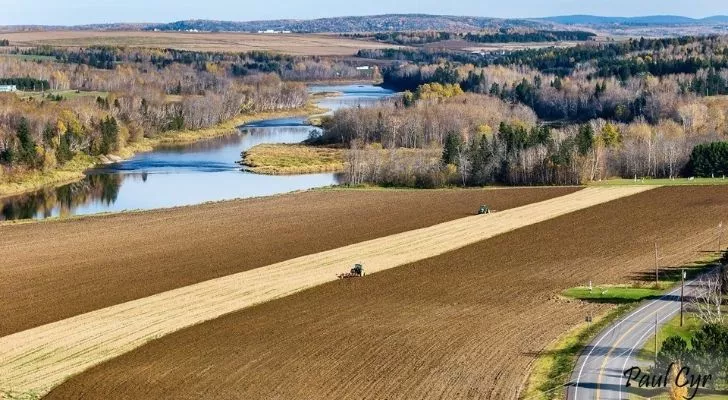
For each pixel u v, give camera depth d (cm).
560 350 11050
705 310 12219
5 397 9831
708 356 9712
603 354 10812
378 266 15750
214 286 14425
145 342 11662
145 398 9762
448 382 10062
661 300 13138
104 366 10794
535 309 12975
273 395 9762
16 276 14988
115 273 15225
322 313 12925
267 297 13800
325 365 10681
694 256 15925
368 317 12681
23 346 11538
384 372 10425
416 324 12312
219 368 10631
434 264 15912
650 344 11138
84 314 12912
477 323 12331
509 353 11012
